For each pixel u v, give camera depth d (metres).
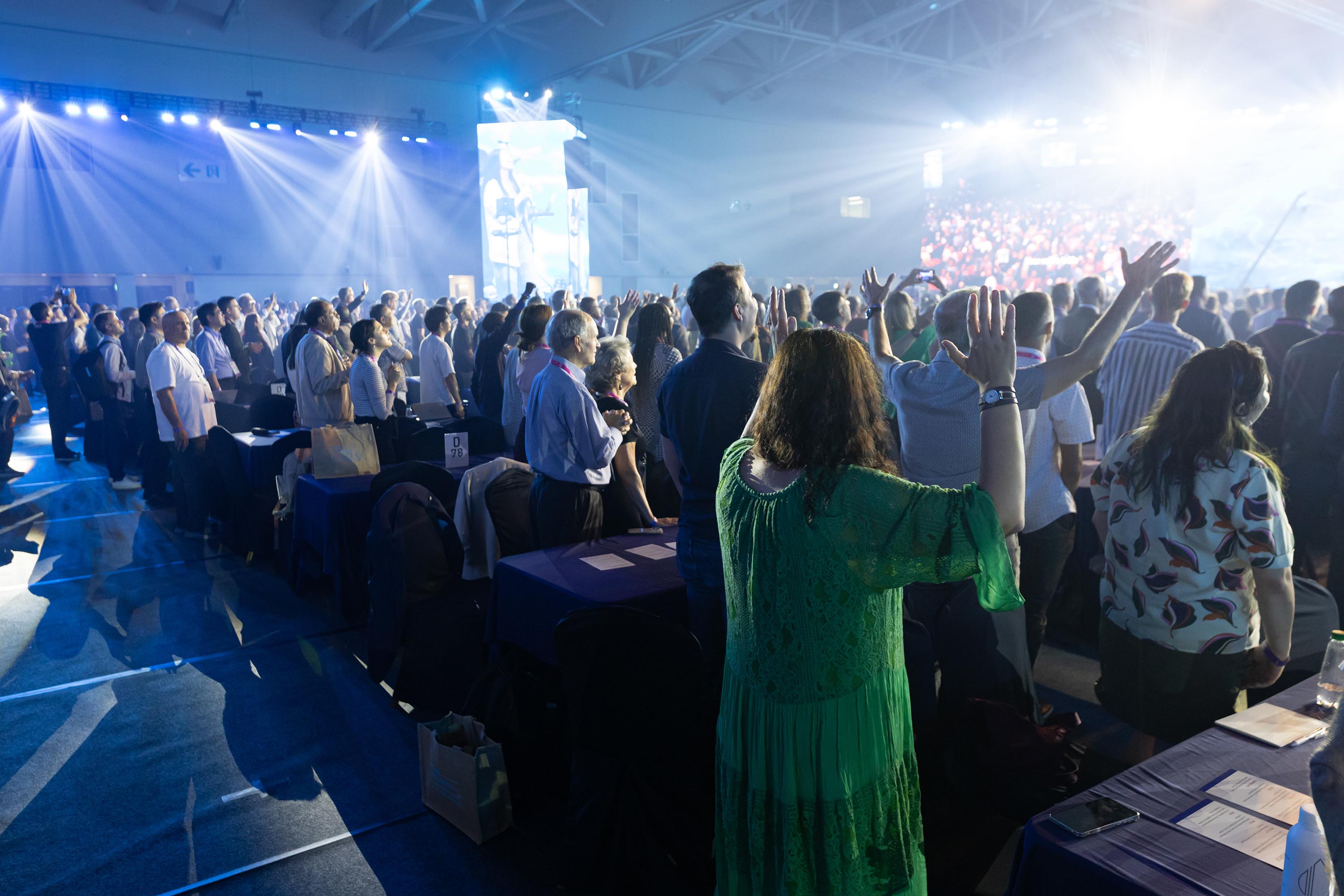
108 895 2.20
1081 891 1.22
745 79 21.48
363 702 3.28
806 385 1.24
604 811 2.16
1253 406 1.85
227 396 7.09
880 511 1.18
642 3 15.77
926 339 4.07
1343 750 0.74
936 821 2.41
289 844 2.41
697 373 2.16
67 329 8.56
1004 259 21.44
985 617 2.35
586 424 2.98
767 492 1.28
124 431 7.26
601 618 1.99
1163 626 1.93
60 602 4.41
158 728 3.09
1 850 2.39
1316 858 0.97
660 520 3.52
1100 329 1.88
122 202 15.99
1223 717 1.95
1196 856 1.22
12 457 8.63
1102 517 2.10
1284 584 1.82
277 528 4.79
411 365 9.94
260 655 3.73
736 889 1.40
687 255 21.34
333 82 16.83
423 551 3.23
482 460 4.70
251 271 17.34
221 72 15.64
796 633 1.26
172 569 4.95
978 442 2.19
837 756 1.28
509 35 17.42
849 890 1.30
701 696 2.07
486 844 2.40
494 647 2.83
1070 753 2.31
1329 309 3.89
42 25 13.98
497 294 18.34
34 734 3.04
